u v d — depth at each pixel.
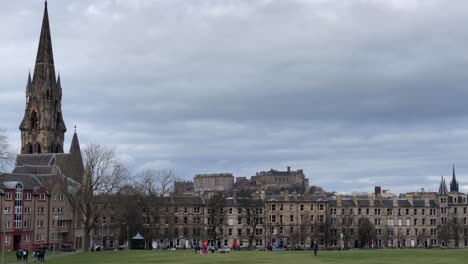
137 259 128.62
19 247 199.12
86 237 180.50
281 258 128.00
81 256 145.88
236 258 128.62
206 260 122.00
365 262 112.81
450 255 137.12
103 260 127.44
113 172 197.62
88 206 182.25
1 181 192.88
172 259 126.56
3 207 192.12
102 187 185.38
